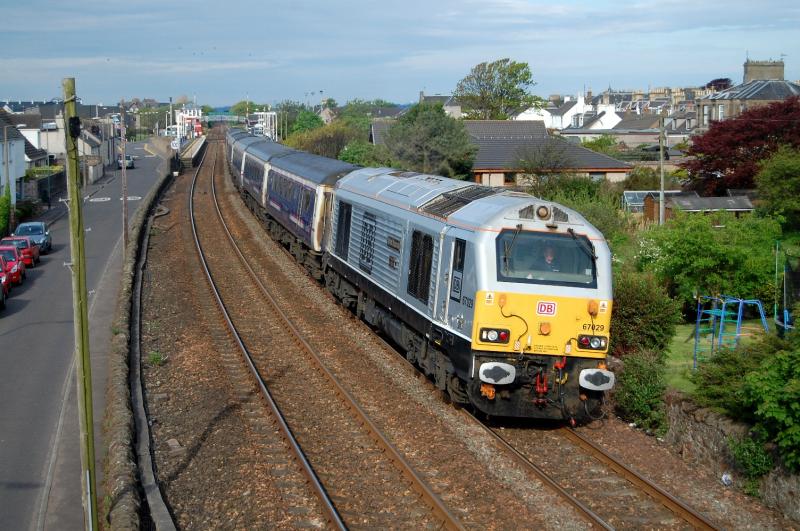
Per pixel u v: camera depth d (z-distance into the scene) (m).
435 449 11.82
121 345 17.11
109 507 9.76
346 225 20.39
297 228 26.52
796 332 11.02
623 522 9.70
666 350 15.75
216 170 72.31
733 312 17.89
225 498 10.33
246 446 12.06
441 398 14.31
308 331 19.25
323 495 9.97
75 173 9.12
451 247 13.38
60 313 22.69
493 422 13.36
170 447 12.16
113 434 12.03
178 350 18.03
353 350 17.52
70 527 9.98
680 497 10.50
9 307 23.55
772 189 27.17
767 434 10.39
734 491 10.84
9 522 10.11
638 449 12.22
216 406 13.98
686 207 33.47
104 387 15.45
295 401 14.22
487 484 10.61
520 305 12.27
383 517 9.77
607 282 12.63
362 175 20.83
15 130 48.66
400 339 16.27
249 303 22.61
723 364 12.07
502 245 12.39
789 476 10.04
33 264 30.27
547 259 12.51
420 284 14.70
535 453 11.91
